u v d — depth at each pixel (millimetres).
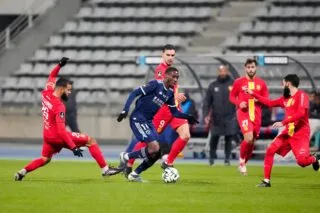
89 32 110188
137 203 32500
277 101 41688
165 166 43812
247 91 42688
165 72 41531
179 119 44312
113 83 102062
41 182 42250
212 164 62875
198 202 33125
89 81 103188
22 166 58188
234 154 73062
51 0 112250
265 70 74562
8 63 106375
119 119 41281
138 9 111688
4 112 98188
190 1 110688
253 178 47969
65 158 72688
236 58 65750
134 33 109000
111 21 111250
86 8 113188
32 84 104062
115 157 74000
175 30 107562
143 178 46938
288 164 66125
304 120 40562
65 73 105250
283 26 102938
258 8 106250
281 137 40906
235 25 106250
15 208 30578
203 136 73625
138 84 101312
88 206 31328
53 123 41500
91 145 42719
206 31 106750
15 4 112312
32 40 109000
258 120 51125
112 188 38844
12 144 94938
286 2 106250
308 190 39469
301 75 74125
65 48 108688
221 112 62656
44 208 30625
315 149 67875
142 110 41781
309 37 100562
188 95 68250
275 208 31344
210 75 74688
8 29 108250
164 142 56594
